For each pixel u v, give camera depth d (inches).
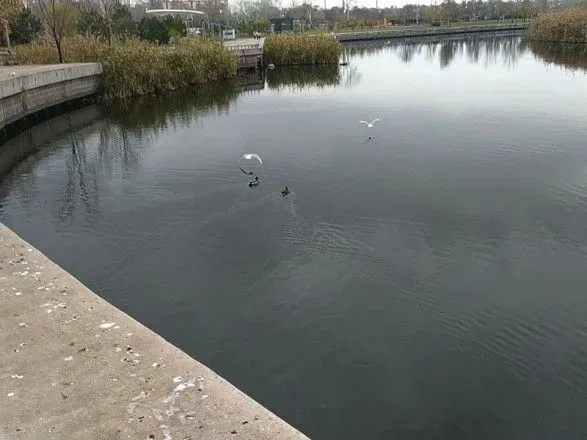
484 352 285.7
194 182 574.6
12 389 167.8
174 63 1346.0
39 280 237.3
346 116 898.1
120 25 1777.8
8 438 147.9
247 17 3868.1
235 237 424.8
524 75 1325.0
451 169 584.4
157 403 160.6
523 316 315.6
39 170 661.3
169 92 1282.0
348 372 273.0
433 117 850.1
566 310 320.8
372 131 773.3
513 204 480.7
